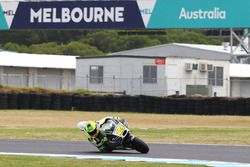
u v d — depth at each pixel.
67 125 99.88
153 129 91.12
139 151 56.12
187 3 119.62
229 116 120.25
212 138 75.56
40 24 125.19
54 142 68.38
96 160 49.16
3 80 198.62
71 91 144.00
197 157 53.31
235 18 117.56
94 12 122.25
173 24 120.12
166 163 47.50
